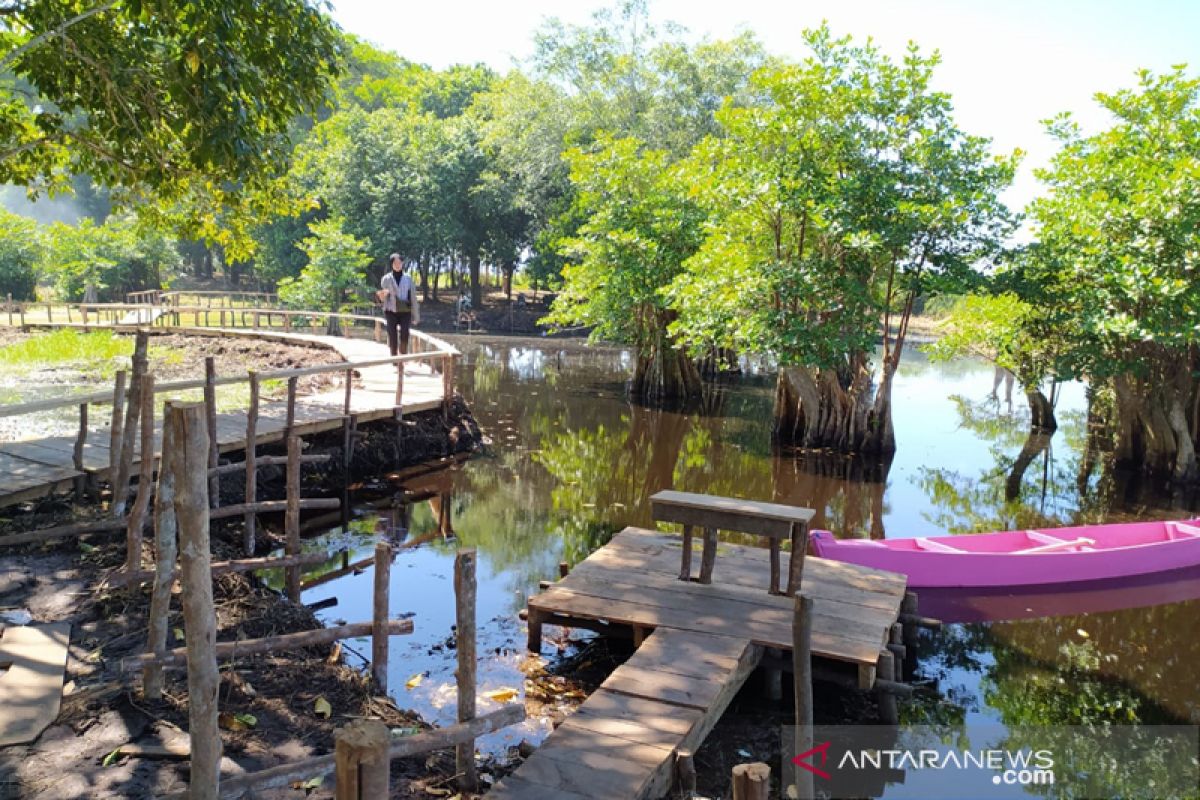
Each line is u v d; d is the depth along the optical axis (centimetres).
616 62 3375
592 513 1241
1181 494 1434
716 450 1716
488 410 2050
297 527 850
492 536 1124
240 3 863
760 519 753
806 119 1570
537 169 3594
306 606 865
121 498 852
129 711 525
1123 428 1620
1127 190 1461
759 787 321
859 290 1555
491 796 470
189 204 1194
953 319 1753
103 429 1247
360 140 4003
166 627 546
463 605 493
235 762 490
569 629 823
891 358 1686
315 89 983
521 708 517
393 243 3994
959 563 933
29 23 947
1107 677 754
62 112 988
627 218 2153
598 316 2262
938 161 1512
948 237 1527
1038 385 1784
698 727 565
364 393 1627
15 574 725
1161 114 1527
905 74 1509
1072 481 1520
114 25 1004
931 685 738
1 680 550
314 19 966
